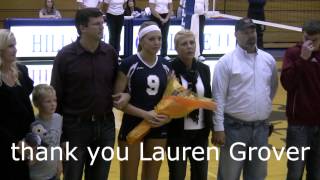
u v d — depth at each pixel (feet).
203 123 16.29
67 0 54.08
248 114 16.35
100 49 15.12
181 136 16.11
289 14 59.26
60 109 15.38
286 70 16.71
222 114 16.29
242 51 16.37
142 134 15.39
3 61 13.71
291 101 17.12
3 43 13.58
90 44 14.90
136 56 15.53
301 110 16.98
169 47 40.93
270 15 58.90
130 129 15.71
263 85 16.44
